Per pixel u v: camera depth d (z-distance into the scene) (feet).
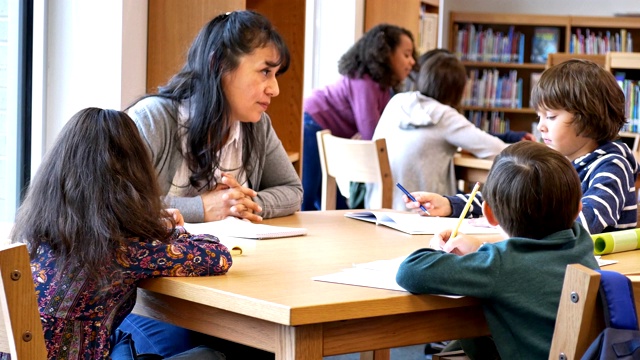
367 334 5.06
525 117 25.11
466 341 6.21
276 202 7.72
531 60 24.88
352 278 5.33
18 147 9.36
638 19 23.59
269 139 8.16
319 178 15.05
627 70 18.54
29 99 9.34
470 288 4.96
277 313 4.69
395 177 12.59
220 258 5.39
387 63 14.80
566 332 4.74
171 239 5.42
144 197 5.24
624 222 7.09
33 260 5.18
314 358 4.86
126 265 5.16
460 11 25.62
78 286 5.09
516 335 5.05
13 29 9.17
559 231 5.31
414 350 11.08
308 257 6.02
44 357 4.59
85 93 9.33
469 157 12.68
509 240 5.15
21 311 4.48
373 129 14.88
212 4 9.64
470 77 24.86
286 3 11.77
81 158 5.16
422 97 12.58
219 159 7.52
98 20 9.25
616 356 4.42
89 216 5.06
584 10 25.17
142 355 5.95
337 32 17.94
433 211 7.79
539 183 5.25
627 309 4.60
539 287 5.02
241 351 6.72
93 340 5.27
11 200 9.41
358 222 7.60
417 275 4.95
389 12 18.44
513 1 25.46
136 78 9.56
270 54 7.31
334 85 15.19
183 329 6.56
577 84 7.09
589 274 4.61
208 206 7.21
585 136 7.21
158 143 7.30
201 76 7.32
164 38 9.72
